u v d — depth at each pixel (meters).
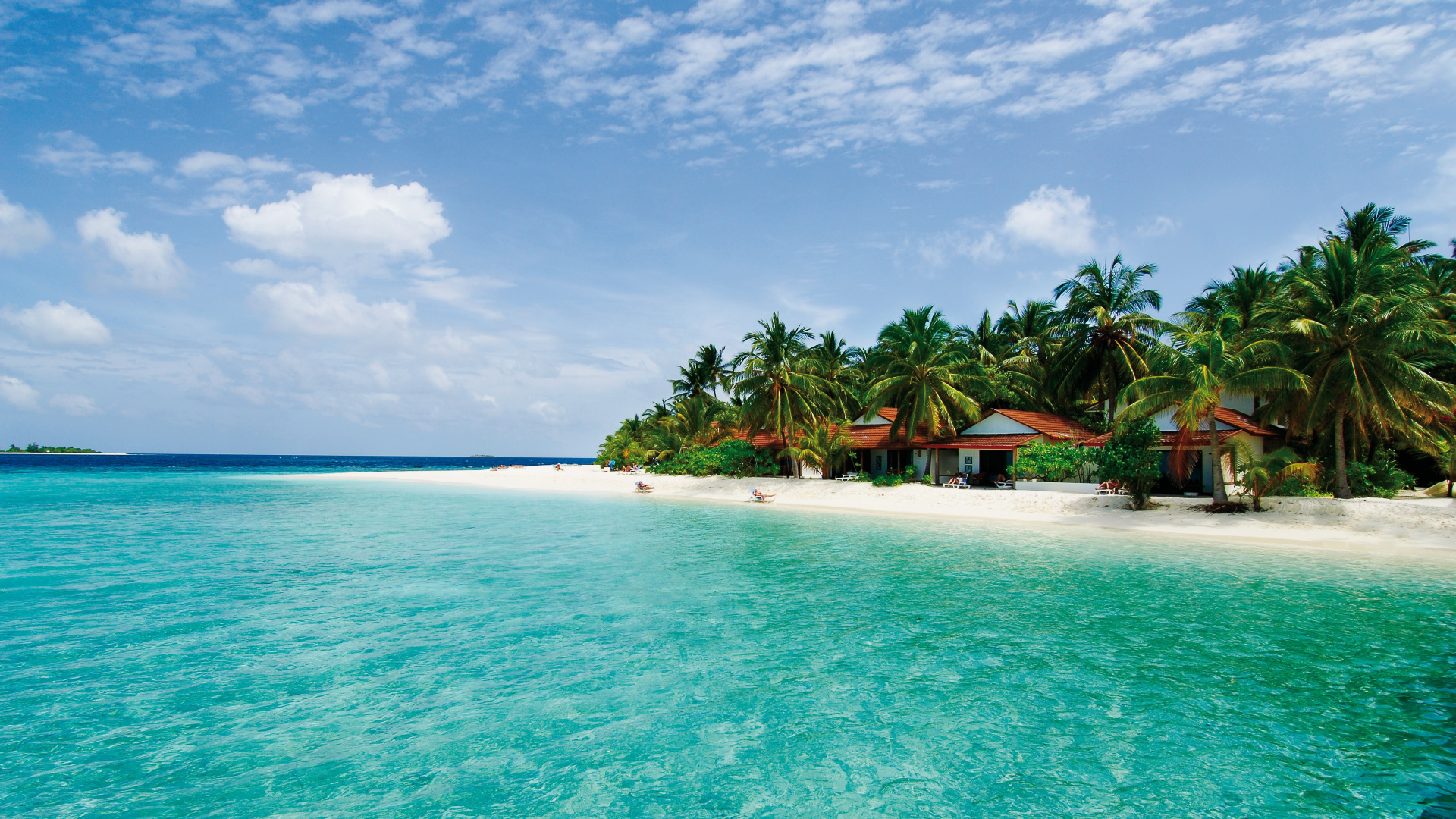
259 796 7.62
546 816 7.25
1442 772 8.11
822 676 11.29
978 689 10.73
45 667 11.63
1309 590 17.39
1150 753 8.61
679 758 8.54
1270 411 32.16
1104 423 45.41
